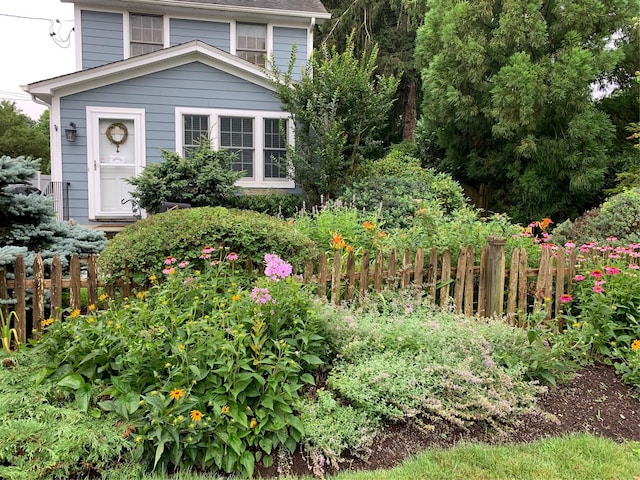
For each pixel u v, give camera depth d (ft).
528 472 7.72
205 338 8.21
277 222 12.99
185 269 10.58
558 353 10.64
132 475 7.22
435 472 7.63
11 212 12.85
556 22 30.96
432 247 13.74
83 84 30.94
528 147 29.71
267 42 40.32
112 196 32.45
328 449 7.86
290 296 9.54
